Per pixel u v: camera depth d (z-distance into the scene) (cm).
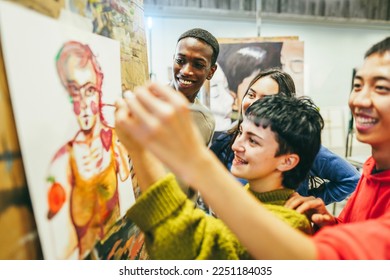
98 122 48
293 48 171
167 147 26
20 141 31
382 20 264
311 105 58
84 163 44
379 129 47
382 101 45
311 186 93
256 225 28
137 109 26
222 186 27
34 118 33
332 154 95
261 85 102
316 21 253
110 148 52
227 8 230
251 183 57
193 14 228
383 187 51
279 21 249
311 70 273
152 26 231
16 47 31
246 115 59
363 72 48
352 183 91
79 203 42
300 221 46
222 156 97
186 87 106
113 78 54
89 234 44
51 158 36
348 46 277
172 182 38
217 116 162
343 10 253
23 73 32
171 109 25
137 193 66
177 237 36
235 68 170
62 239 37
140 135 26
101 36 50
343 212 64
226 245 40
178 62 106
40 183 34
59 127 38
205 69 106
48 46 36
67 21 41
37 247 35
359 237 30
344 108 248
